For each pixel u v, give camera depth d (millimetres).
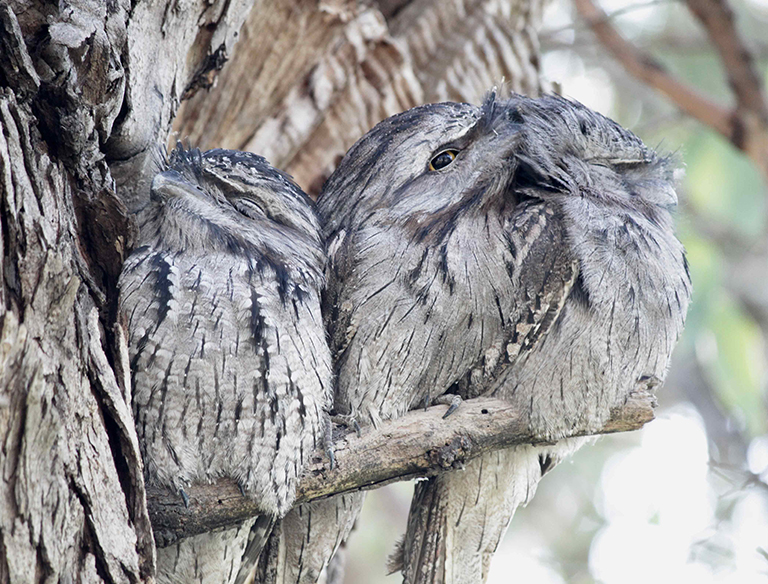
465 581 7480
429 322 6711
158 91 6562
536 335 6742
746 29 18031
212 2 7109
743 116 11641
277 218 6781
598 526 18594
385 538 19547
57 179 4902
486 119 7355
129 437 4918
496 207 7207
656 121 12336
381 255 6875
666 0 11680
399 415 6789
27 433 4164
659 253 7086
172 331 5723
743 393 13562
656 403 6934
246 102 9125
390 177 7215
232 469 5805
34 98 4953
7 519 4070
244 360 5789
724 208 14016
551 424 6738
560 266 6816
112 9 5461
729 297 15664
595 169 7570
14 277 4324
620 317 6777
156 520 5660
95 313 4938
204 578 6168
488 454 7227
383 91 9477
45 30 4945
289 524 7301
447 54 10195
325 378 6293
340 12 9211
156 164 6645
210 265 6074
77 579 4379
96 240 5566
